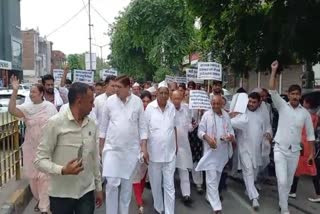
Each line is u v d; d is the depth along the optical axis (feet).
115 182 19.61
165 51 75.61
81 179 13.84
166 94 21.98
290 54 39.19
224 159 23.49
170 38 74.90
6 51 158.10
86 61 114.93
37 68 263.29
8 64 152.25
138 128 20.30
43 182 21.29
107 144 19.83
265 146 26.84
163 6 75.20
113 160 19.62
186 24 74.59
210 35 45.62
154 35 76.84
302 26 35.81
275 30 37.04
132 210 24.26
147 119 21.94
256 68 43.32
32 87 21.61
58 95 26.45
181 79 51.26
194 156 27.17
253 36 40.24
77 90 13.30
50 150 13.46
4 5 156.97
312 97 31.01
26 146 21.74
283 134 22.76
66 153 13.43
